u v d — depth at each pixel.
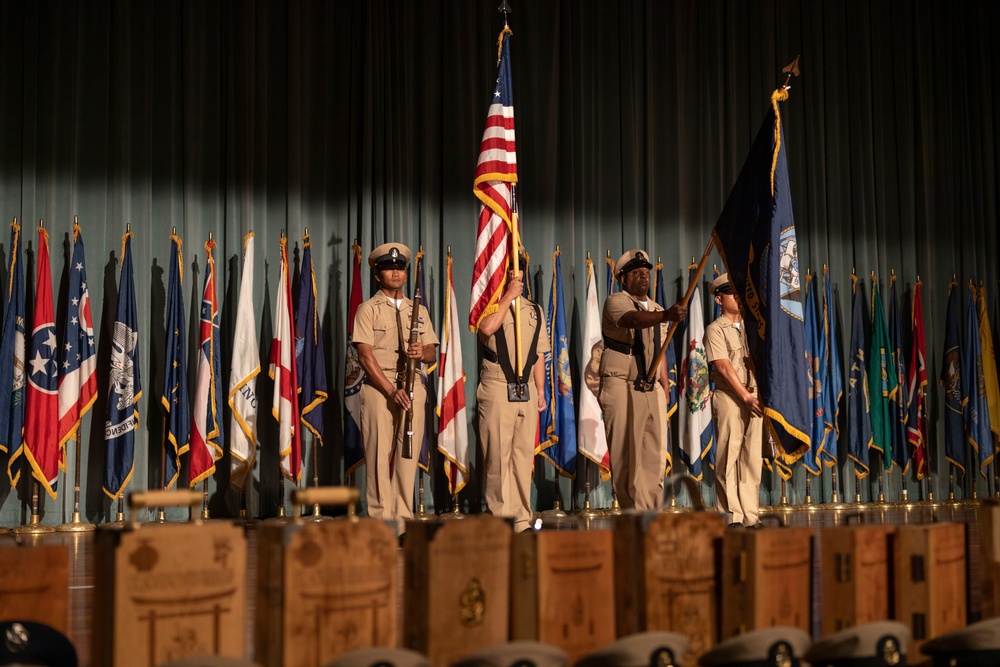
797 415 5.49
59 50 7.26
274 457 7.45
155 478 7.23
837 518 7.46
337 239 7.84
